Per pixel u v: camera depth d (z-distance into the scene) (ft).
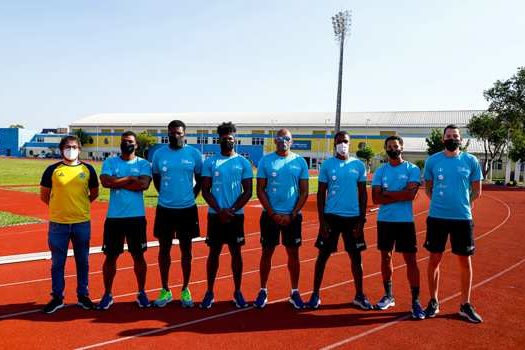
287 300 18.83
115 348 13.61
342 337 14.82
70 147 17.16
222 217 17.22
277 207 17.60
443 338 14.82
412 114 210.18
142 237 17.49
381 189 17.72
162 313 16.84
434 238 16.83
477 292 20.30
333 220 17.76
